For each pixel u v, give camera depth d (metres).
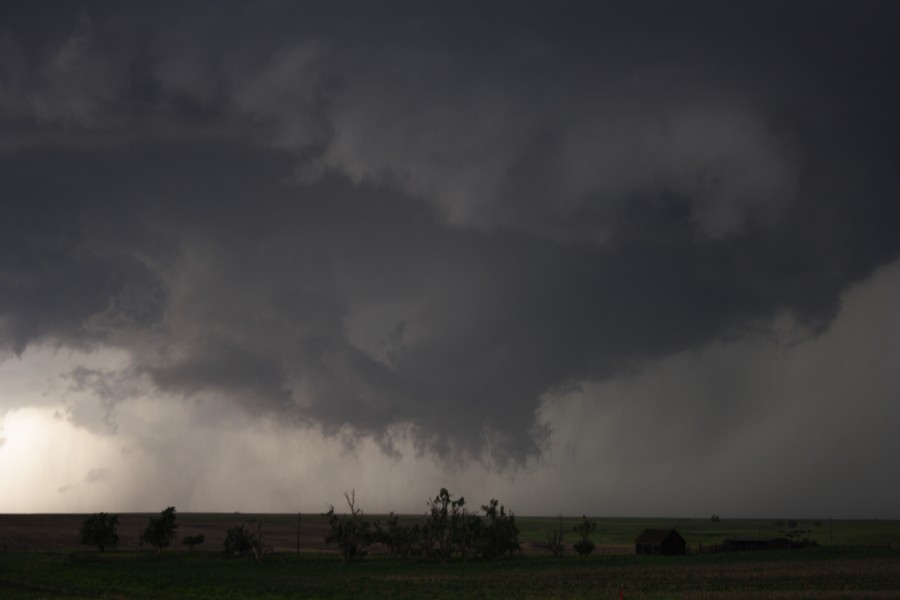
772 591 73.50
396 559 144.25
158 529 162.12
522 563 129.25
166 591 78.25
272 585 87.62
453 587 84.75
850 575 91.00
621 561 129.75
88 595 74.12
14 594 74.50
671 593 73.38
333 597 73.56
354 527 144.50
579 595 73.31
